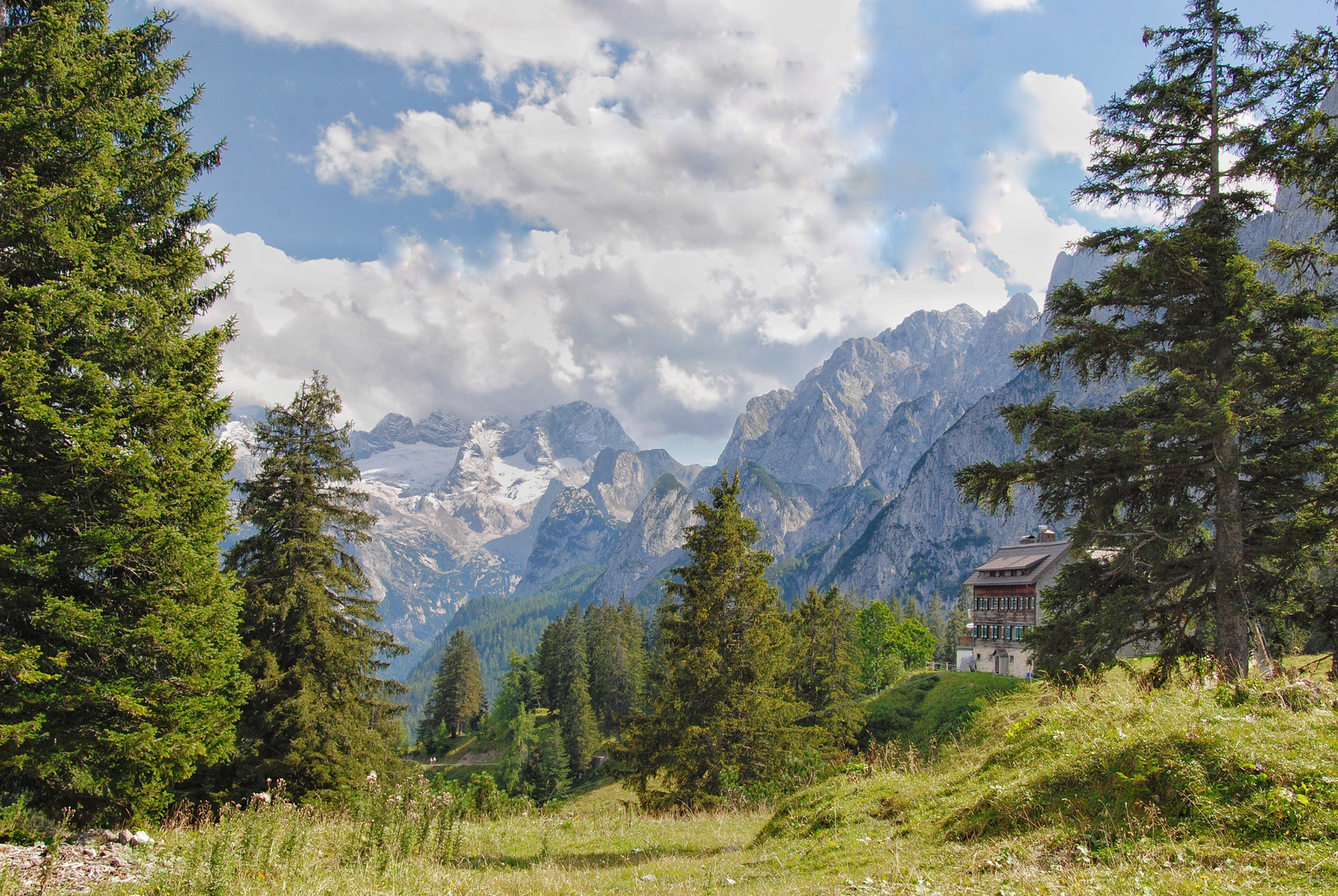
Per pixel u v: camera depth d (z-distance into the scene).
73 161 13.92
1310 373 15.95
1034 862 7.37
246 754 22.84
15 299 12.93
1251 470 17.03
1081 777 8.49
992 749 12.66
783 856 10.98
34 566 12.64
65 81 13.73
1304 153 16.64
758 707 30.45
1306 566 16.53
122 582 14.55
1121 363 18.58
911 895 7.30
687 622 31.95
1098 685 17.31
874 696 60.69
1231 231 17.86
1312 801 6.47
